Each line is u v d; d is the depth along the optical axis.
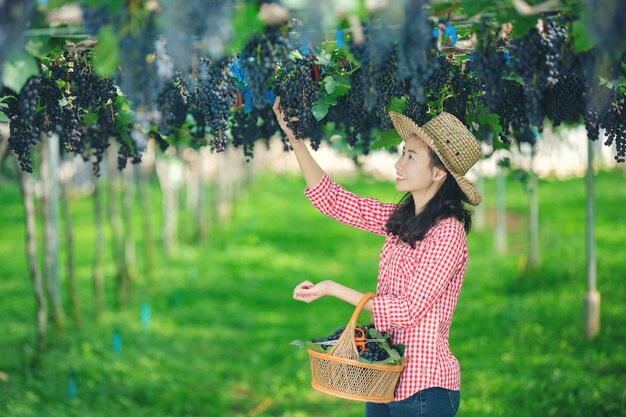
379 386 4.52
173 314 14.07
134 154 5.89
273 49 3.70
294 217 28.16
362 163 8.45
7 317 12.87
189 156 21.73
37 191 22.59
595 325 10.86
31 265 10.02
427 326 4.64
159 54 3.56
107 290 15.65
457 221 4.77
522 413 8.21
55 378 9.59
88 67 4.81
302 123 4.76
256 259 20.20
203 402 9.58
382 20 3.41
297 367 10.91
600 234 19.11
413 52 3.50
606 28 3.22
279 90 4.88
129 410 9.02
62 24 3.73
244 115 6.04
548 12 3.91
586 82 4.21
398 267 4.73
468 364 10.30
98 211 12.93
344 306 15.23
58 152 12.02
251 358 11.47
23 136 4.75
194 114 6.21
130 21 3.34
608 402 8.12
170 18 3.11
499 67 4.05
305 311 14.98
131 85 3.41
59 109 4.87
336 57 5.09
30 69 3.73
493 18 3.94
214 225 24.67
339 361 4.48
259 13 3.48
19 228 23.94
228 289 16.47
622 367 9.39
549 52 4.05
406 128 4.87
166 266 18.77
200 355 11.65
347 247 22.38
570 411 8.07
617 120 4.93
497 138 6.49
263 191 36.06
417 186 4.79
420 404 4.59
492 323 12.21
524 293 14.39
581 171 30.22
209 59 4.40
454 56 5.39
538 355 10.36
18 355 10.30
